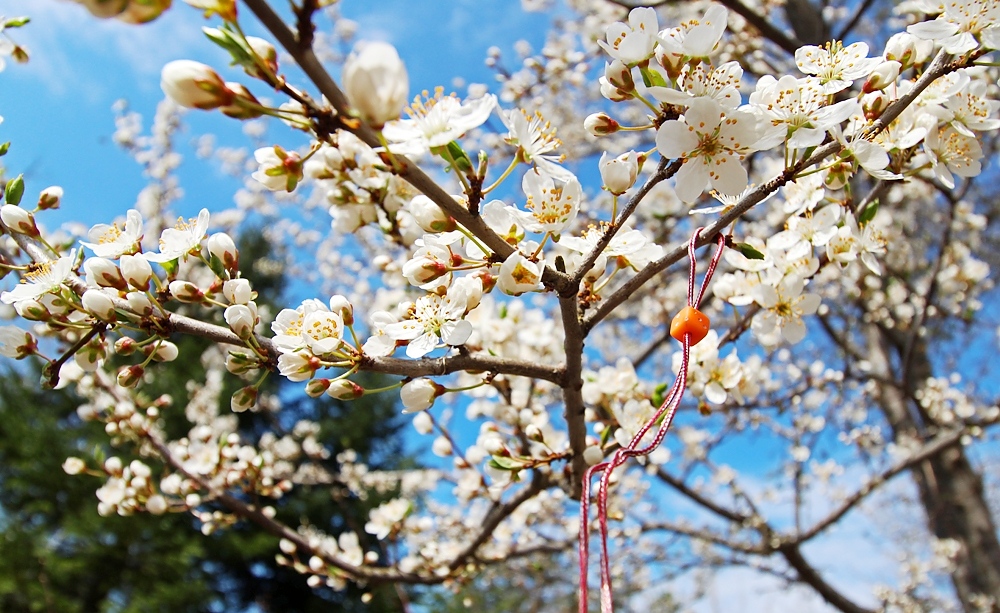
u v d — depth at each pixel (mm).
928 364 756
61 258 198
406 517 403
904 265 711
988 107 220
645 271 204
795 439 663
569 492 293
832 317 800
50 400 1743
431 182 168
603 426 282
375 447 2018
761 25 402
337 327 196
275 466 763
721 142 181
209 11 139
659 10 640
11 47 245
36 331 309
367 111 140
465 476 342
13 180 216
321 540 414
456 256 199
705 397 277
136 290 196
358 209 272
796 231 250
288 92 148
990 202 902
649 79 183
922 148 233
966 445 690
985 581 683
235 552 1613
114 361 1612
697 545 804
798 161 191
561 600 1178
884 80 203
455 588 416
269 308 1932
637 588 836
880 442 776
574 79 603
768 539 604
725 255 260
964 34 192
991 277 916
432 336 204
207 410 1096
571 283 192
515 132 187
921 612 883
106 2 125
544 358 350
